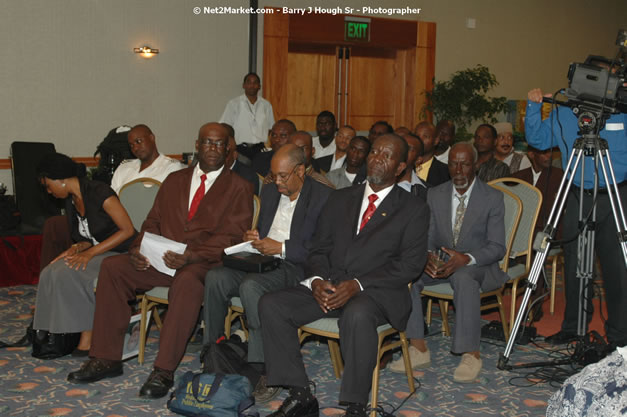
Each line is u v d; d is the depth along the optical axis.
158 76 7.87
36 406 3.27
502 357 3.70
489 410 3.27
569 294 4.16
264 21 8.63
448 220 3.96
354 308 3.03
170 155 8.05
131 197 4.28
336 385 3.61
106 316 3.63
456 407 3.31
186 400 3.15
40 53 7.08
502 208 3.87
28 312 4.84
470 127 10.59
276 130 5.63
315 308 3.21
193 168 4.00
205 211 3.82
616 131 3.74
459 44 10.52
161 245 3.59
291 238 3.66
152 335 4.35
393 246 3.28
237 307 3.64
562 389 2.05
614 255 3.84
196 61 8.13
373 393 3.15
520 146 7.95
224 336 3.61
